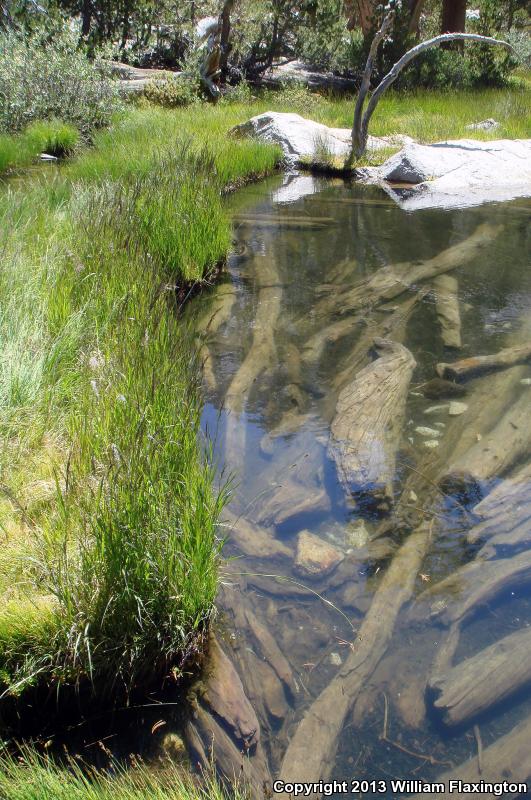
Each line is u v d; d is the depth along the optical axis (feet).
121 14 64.80
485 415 14.20
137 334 14.46
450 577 10.13
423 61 59.77
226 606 9.70
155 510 9.30
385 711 8.22
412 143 40.93
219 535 10.99
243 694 8.44
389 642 9.12
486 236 27.78
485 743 7.80
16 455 11.03
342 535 11.06
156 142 37.09
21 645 8.25
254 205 33.27
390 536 11.00
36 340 13.91
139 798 6.88
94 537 9.28
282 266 24.34
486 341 18.08
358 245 26.73
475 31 78.79
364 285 22.21
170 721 8.17
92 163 32.04
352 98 58.70
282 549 10.82
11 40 45.42
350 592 9.96
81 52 46.29
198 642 9.03
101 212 20.71
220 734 7.97
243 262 24.84
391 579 10.11
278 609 9.69
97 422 11.23
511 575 10.12
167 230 21.72
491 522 11.19
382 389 14.98
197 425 11.96
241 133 45.42
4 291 15.24
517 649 8.79
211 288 22.41
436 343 18.01
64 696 8.32
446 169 38.34
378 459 12.72
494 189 36.99
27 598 8.62
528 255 25.52
